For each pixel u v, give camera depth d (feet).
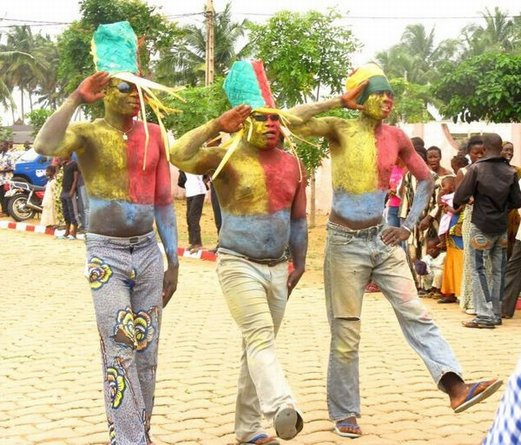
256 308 13.75
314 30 51.96
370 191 15.62
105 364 13.30
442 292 31.30
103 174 13.43
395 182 32.53
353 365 15.69
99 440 15.24
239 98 14.32
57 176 58.80
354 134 15.71
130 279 13.64
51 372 20.25
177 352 22.56
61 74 81.76
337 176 15.75
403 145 16.17
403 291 15.55
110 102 13.46
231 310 14.01
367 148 15.65
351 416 15.66
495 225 26.53
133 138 13.64
